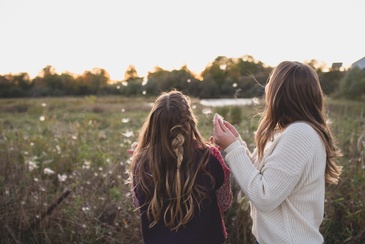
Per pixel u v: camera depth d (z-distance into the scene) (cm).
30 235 260
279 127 145
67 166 389
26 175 313
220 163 145
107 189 313
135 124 698
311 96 136
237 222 254
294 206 134
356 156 343
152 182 140
